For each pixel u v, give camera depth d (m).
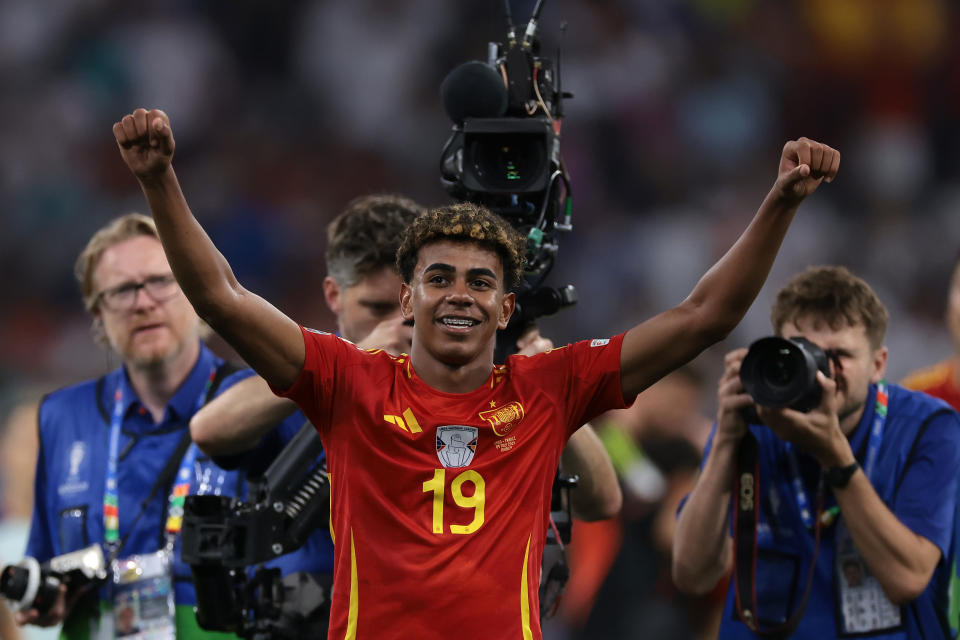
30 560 14.16
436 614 9.86
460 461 10.21
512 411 10.40
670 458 23.98
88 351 43.44
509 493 10.20
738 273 10.27
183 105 48.25
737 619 13.96
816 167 9.99
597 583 24.58
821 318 13.47
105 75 48.22
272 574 13.09
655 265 45.81
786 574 13.72
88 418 15.62
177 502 14.96
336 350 10.49
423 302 10.30
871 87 51.66
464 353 10.28
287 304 45.47
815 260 47.09
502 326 10.78
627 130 48.53
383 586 9.96
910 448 13.71
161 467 15.17
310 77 49.34
